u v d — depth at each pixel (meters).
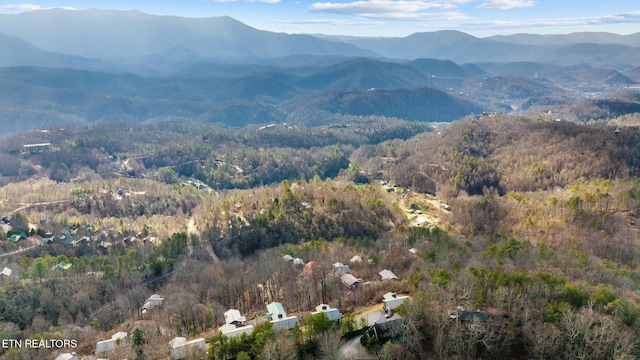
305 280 157.62
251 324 127.56
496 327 103.06
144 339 121.88
